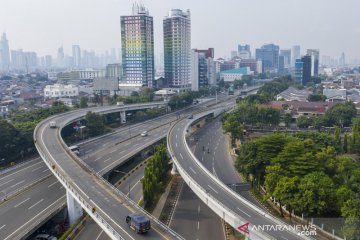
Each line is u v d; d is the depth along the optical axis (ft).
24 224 257.55
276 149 334.85
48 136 443.32
